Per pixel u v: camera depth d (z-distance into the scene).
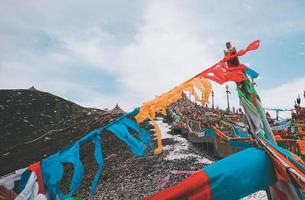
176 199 5.32
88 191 27.64
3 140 92.69
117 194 24.69
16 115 114.12
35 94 136.12
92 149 41.84
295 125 22.30
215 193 5.39
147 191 23.48
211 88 6.30
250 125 6.83
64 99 135.88
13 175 5.54
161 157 31.36
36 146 64.38
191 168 25.78
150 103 6.04
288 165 5.60
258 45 6.71
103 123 66.19
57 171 5.54
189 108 42.03
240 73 6.71
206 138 31.02
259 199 15.16
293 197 5.86
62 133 70.00
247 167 5.65
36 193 5.45
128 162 33.34
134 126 5.84
